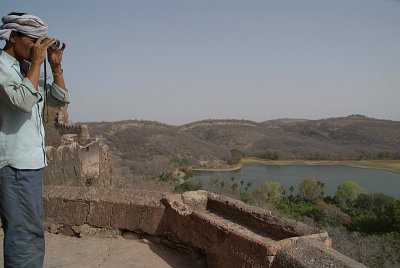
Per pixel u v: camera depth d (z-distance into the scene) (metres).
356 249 22.58
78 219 4.34
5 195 2.38
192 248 3.87
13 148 2.35
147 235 4.23
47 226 4.39
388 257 21.39
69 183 14.46
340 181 68.25
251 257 2.95
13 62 2.35
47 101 2.93
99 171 18.08
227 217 4.04
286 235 3.36
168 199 4.16
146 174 48.09
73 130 19.30
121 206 4.26
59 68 2.89
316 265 2.44
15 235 2.41
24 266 2.45
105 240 4.23
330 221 32.50
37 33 2.40
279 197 44.94
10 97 2.18
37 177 2.48
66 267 3.60
